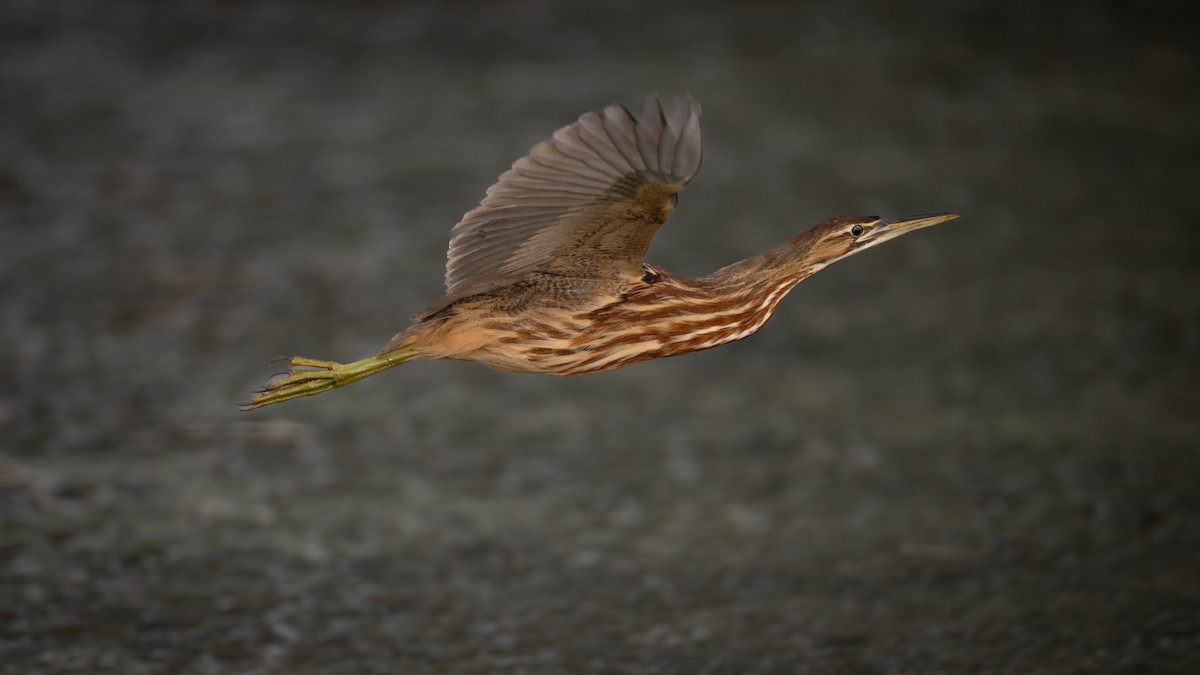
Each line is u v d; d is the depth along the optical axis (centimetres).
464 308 777
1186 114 2345
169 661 969
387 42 2527
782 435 1397
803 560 1159
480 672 972
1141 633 1027
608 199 698
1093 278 1786
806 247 845
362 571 1120
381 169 1991
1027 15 2788
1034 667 980
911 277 1795
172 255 1722
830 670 980
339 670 969
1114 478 1302
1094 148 2191
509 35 2578
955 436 1393
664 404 1468
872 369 1547
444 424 1405
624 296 785
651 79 2356
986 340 1619
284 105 2214
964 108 2323
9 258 1683
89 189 1889
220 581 1092
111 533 1156
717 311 819
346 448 1339
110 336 1514
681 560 1156
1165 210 1995
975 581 1120
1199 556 1155
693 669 981
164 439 1324
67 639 991
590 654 1003
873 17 2752
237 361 1475
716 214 1889
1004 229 1920
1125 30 2725
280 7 2691
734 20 2711
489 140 2091
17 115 2117
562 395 1488
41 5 2620
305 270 1695
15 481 1227
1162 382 1516
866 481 1302
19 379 1412
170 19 2588
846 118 2255
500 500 1255
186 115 2158
